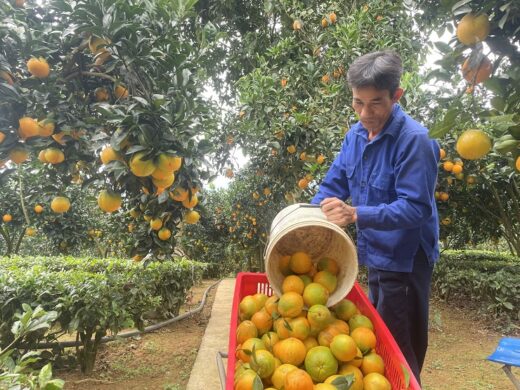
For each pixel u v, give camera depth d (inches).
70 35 102.7
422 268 87.2
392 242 84.0
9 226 410.9
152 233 133.4
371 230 86.9
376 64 74.2
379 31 242.2
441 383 152.6
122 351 182.4
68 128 97.3
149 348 187.3
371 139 88.5
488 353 186.9
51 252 474.3
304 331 65.9
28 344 136.4
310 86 240.5
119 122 85.4
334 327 68.1
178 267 246.5
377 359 65.5
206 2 349.7
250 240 508.7
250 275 89.1
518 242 329.7
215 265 566.6
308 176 213.3
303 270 74.5
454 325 234.8
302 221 65.6
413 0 133.4
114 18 89.1
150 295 185.0
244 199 457.4
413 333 89.6
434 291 329.1
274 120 221.5
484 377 158.9
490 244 592.7
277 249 80.3
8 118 92.9
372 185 86.0
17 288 132.4
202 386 142.7
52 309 136.1
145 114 88.5
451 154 227.9
